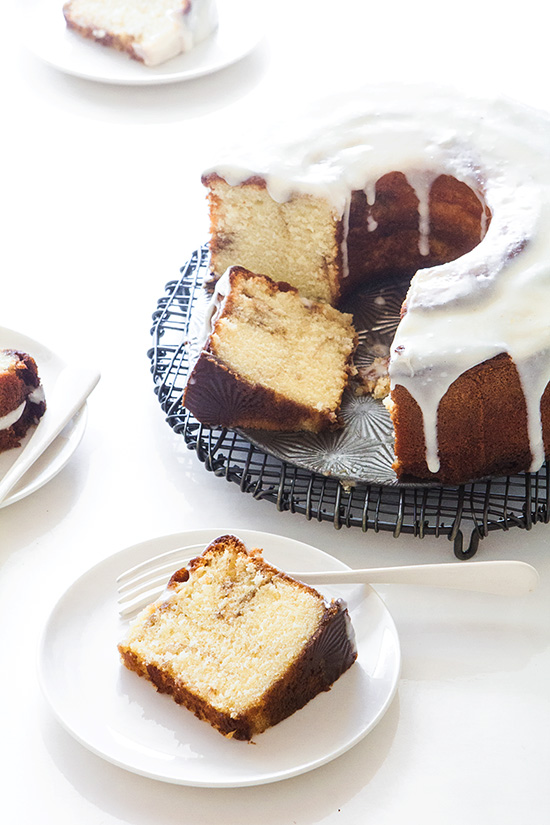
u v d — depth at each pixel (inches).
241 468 36.9
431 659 33.4
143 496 37.2
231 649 32.5
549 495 35.7
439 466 36.3
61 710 32.0
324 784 31.4
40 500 37.1
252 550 33.9
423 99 42.5
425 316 36.2
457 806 31.1
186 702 32.2
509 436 36.2
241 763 31.2
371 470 36.5
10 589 35.1
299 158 41.3
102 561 34.3
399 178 41.3
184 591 33.5
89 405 39.6
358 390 39.1
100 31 51.3
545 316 35.9
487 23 57.0
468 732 32.2
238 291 39.9
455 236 42.3
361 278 43.2
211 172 41.3
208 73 50.2
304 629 32.3
